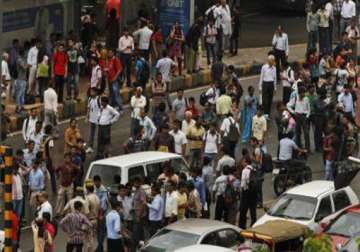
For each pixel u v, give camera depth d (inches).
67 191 2142.0
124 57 2834.6
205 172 2165.4
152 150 2410.2
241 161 2165.4
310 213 2049.7
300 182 2333.9
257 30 3619.6
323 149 2460.6
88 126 2664.9
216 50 3068.4
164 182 2065.7
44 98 2516.0
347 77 2770.7
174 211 2037.4
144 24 2918.3
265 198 2333.9
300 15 3818.9
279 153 2348.7
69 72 2719.0
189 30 2989.7
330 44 3193.9
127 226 2022.6
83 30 2962.6
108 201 2027.6
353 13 3270.2
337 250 1764.3
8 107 2600.9
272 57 2733.8
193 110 2458.2
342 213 1955.0
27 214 2162.9
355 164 2212.1
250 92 2544.3
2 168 1588.3
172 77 2920.8
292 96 2561.5
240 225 2165.4
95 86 2662.4
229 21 3075.8
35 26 2847.0
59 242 2095.2
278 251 1847.9
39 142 2262.6
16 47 2625.5
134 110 2415.1
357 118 2647.6
